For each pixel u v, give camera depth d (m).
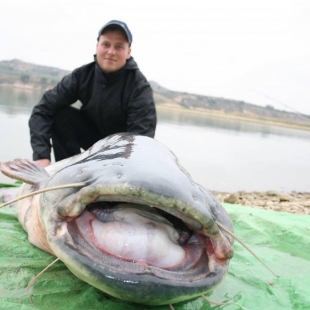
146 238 1.42
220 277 1.53
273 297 1.96
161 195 1.34
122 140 1.96
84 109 4.59
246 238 2.83
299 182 8.27
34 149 4.44
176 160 1.84
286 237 2.84
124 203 1.54
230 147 11.32
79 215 1.50
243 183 7.36
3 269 1.92
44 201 1.75
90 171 1.57
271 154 11.57
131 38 4.29
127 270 1.34
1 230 2.46
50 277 1.88
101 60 4.22
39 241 2.14
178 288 1.37
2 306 1.58
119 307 1.67
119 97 4.38
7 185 3.92
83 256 1.38
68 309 1.64
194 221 1.46
